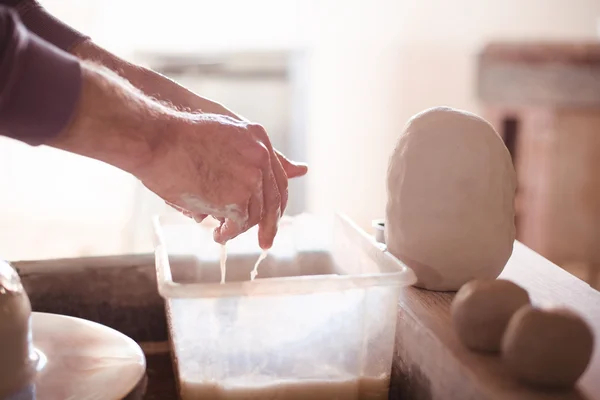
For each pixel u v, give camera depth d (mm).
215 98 2455
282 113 2510
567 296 734
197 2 2381
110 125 537
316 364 623
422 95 2561
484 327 561
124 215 2416
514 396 500
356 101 2535
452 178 701
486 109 2229
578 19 2598
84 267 851
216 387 613
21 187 2352
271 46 2461
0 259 645
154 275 860
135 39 2373
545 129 2131
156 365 805
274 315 603
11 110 504
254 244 864
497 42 2285
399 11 2492
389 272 646
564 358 494
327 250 880
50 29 763
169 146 571
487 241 711
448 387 578
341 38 2482
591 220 2166
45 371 618
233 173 594
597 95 2090
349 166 2578
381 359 638
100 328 707
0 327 575
